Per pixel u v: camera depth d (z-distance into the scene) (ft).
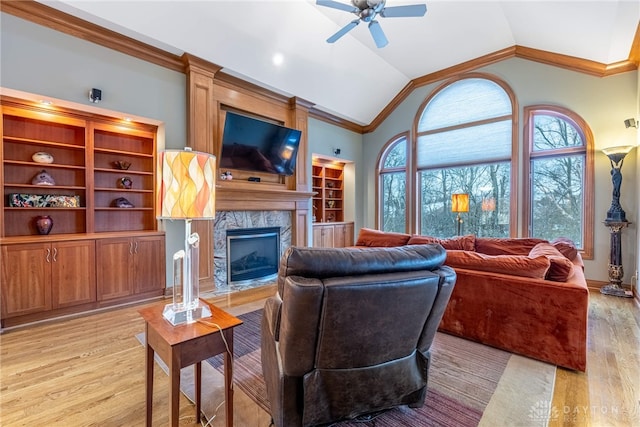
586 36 12.13
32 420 5.25
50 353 7.68
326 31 13.88
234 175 14.84
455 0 12.32
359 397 4.74
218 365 7.29
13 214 10.35
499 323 7.84
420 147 19.69
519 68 15.85
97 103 10.43
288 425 4.46
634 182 13.08
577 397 5.93
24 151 10.61
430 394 6.05
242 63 13.42
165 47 11.55
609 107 13.64
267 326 5.33
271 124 15.19
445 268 5.05
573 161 14.78
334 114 19.71
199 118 12.84
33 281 9.28
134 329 9.16
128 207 12.42
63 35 9.71
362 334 4.36
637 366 7.06
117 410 5.54
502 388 6.24
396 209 21.38
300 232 17.70
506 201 16.58
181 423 5.23
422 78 19.17
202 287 13.23
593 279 13.93
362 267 4.28
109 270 10.84
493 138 16.87
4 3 8.63
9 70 8.79
